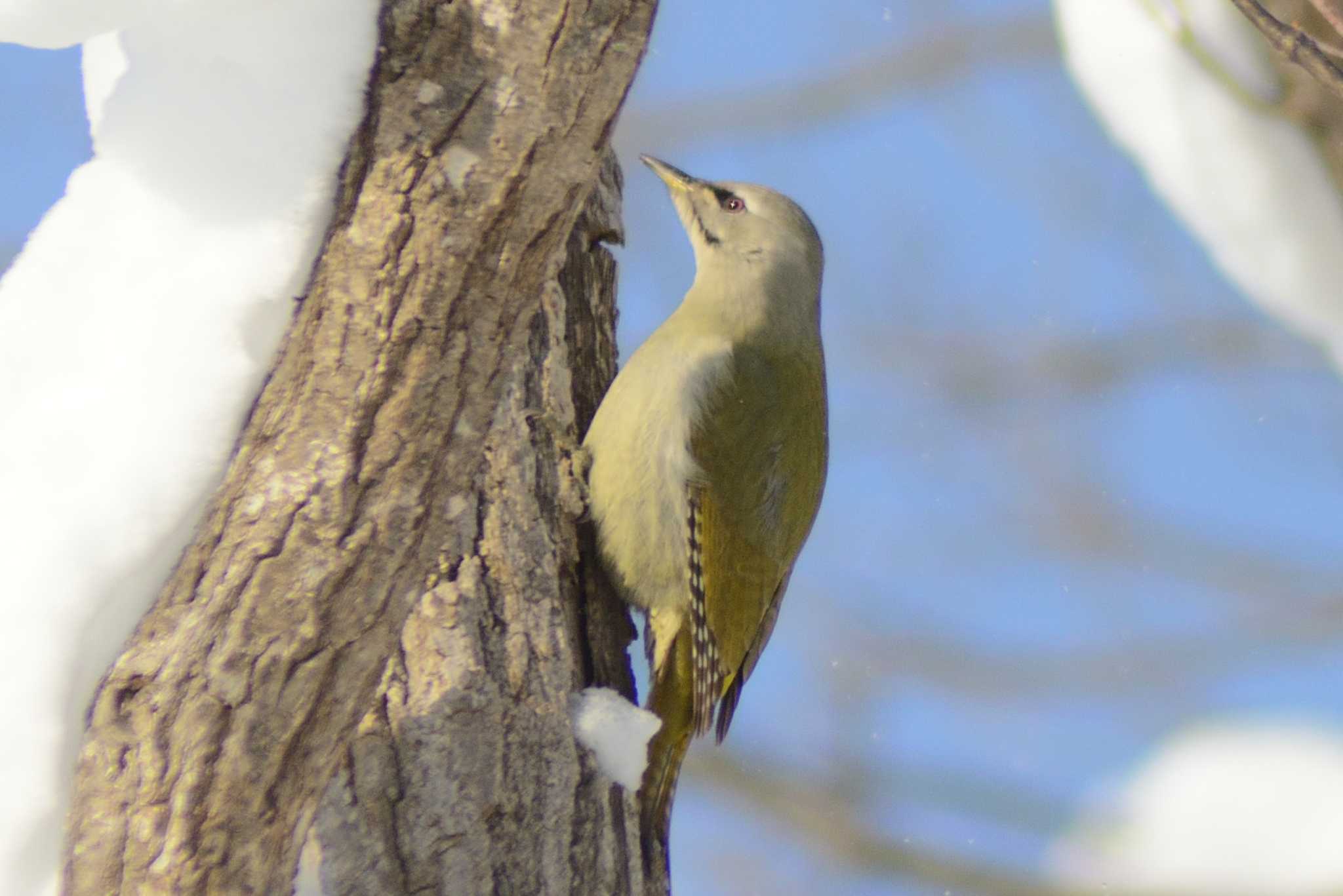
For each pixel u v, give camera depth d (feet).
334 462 18.79
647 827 33.50
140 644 19.02
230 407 18.70
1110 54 24.44
